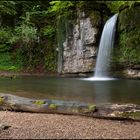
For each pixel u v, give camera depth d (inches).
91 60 809.5
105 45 783.1
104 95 447.2
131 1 740.7
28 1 1166.3
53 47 968.9
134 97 430.3
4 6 1072.8
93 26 799.7
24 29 995.3
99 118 323.6
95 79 721.0
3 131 276.4
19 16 1150.3
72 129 285.7
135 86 563.2
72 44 841.5
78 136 263.4
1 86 553.6
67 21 846.5
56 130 282.0
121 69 740.7
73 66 841.5
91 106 331.3
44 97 424.8
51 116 336.2
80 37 821.9
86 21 809.5
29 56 994.1
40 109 351.6
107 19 815.7
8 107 367.2
